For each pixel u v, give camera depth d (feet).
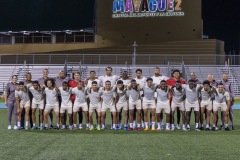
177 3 123.03
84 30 127.75
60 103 46.70
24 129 45.96
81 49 129.90
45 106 46.19
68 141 36.17
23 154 29.50
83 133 42.34
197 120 46.32
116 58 121.90
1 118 60.49
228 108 46.21
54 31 129.18
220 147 33.17
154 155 29.45
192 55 118.32
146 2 124.36
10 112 46.11
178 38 123.95
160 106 46.01
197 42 123.24
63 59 125.70
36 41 135.74
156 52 124.88
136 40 125.59
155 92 46.34
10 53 135.44
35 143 34.88
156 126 48.75
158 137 39.34
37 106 46.47
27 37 136.05
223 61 122.93
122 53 126.41
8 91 46.14
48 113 46.34
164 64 121.90
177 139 37.88
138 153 30.22
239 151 31.22
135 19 124.98
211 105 46.39
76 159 27.78
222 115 46.75
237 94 117.60
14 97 46.03
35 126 46.85
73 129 46.21
